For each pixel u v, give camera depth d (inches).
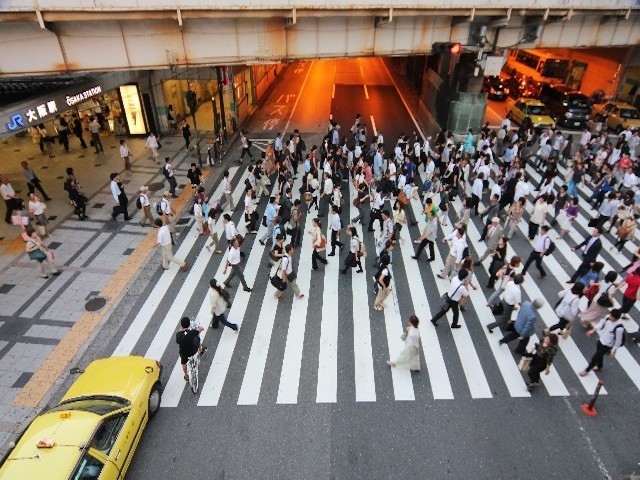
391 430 341.4
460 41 736.3
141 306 473.7
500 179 670.5
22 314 457.4
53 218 633.6
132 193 707.4
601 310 408.8
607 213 580.4
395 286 502.0
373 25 673.6
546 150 796.6
